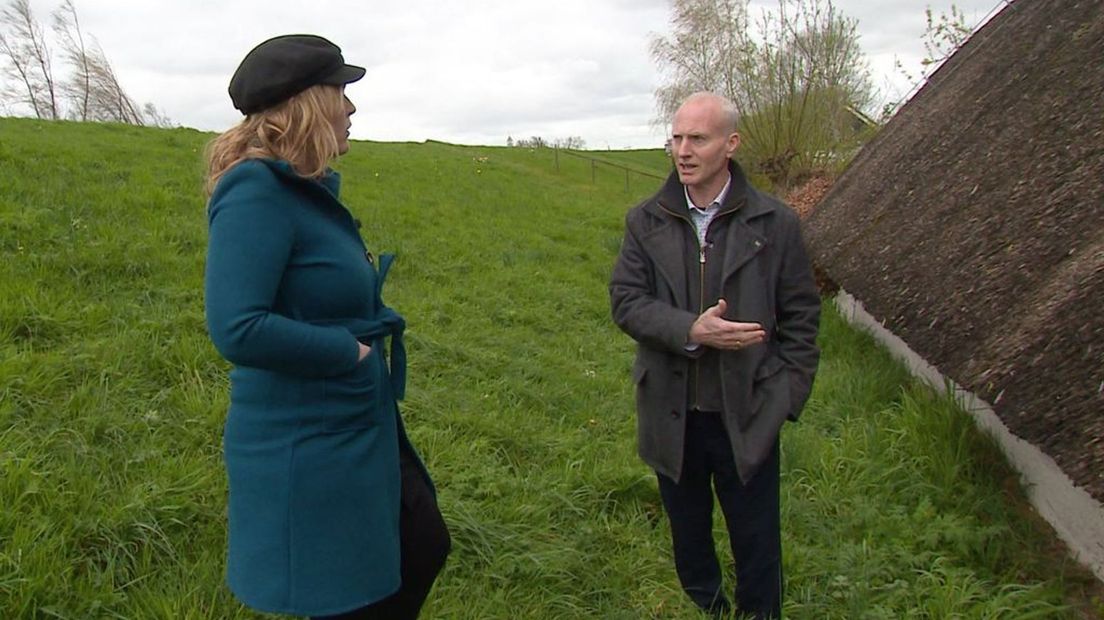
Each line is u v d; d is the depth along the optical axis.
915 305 4.81
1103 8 5.80
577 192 21.98
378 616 2.27
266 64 1.91
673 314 2.60
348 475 2.00
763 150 17.64
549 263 10.46
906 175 7.19
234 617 2.70
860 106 17.44
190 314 5.36
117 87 30.31
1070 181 4.39
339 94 2.02
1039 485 3.77
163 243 7.10
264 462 1.97
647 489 4.01
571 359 6.55
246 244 1.84
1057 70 5.79
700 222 2.73
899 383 5.48
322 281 1.96
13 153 9.46
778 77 17.28
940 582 3.24
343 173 14.88
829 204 9.46
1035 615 3.03
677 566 2.98
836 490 4.02
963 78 8.17
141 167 10.48
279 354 1.83
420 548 2.26
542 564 3.22
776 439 2.71
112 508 3.09
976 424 4.40
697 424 2.75
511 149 33.28
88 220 7.37
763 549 2.75
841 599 3.12
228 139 1.97
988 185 5.32
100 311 5.25
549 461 4.35
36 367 4.21
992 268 4.35
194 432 3.88
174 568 2.91
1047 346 3.40
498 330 7.06
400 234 10.13
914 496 3.96
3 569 2.68
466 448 4.21
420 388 5.11
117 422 3.84
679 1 19.03
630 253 2.82
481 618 2.88
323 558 1.97
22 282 5.46
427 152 24.30
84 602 2.63
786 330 2.75
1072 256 3.84
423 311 7.07
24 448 3.44
